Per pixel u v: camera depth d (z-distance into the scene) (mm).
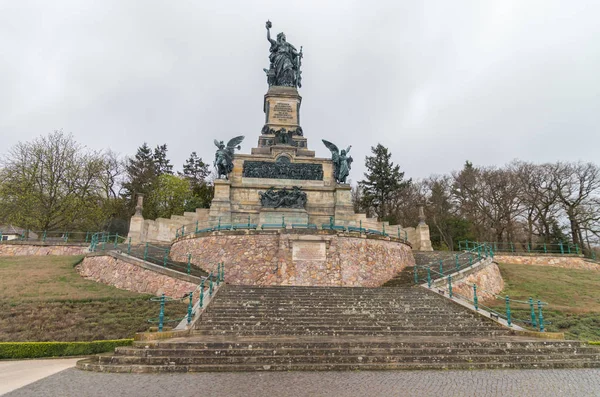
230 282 26719
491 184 56594
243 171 41812
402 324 16594
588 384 9953
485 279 26625
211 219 38906
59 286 23219
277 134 44656
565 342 13969
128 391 8922
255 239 28078
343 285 26625
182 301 20938
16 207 40406
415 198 69812
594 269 36719
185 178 74125
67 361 13734
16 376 10719
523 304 24391
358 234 28766
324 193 41938
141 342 12656
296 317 16984
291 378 10312
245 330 15414
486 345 13406
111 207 53781
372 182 69500
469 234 55469
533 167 53406
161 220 40812
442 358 12305
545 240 51000
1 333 16328
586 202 48562
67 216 42938
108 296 21344
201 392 8836
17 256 32281
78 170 45000
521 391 9180
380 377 10508
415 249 42344
